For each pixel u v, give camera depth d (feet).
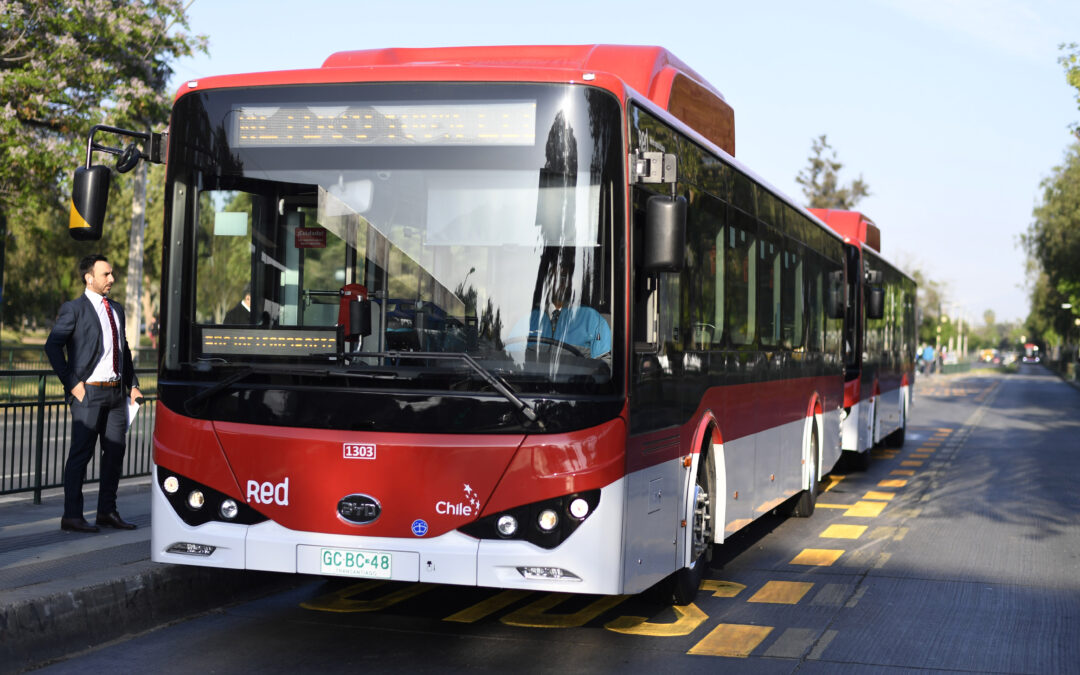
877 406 60.70
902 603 26.20
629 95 20.07
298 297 20.10
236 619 23.39
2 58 74.02
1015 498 46.65
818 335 41.57
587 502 18.79
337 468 19.36
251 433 19.85
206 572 24.39
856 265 54.13
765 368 31.50
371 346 19.70
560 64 26.50
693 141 24.35
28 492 35.14
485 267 19.47
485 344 19.30
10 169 72.84
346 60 26.45
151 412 39.11
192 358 20.43
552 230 19.39
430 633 22.48
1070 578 29.45
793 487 36.78
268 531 19.76
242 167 20.59
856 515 41.37
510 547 18.76
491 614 24.30
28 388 37.06
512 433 18.98
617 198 19.36
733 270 27.86
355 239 19.97
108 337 28.60
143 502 34.32
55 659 20.01
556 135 19.54
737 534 36.65
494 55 26.81
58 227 136.46
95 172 20.80
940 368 330.95
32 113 73.20
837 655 21.39
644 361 20.34
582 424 18.93
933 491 49.19
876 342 60.49
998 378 289.94
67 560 23.89
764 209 31.63
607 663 20.47
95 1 73.67
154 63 78.33
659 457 21.45
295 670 19.57
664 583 24.48
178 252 20.71
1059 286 229.45
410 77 20.06
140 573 22.59
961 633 23.31
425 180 19.85
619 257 19.29
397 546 19.08
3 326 153.38
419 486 19.06
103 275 28.68
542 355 19.12
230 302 20.38
